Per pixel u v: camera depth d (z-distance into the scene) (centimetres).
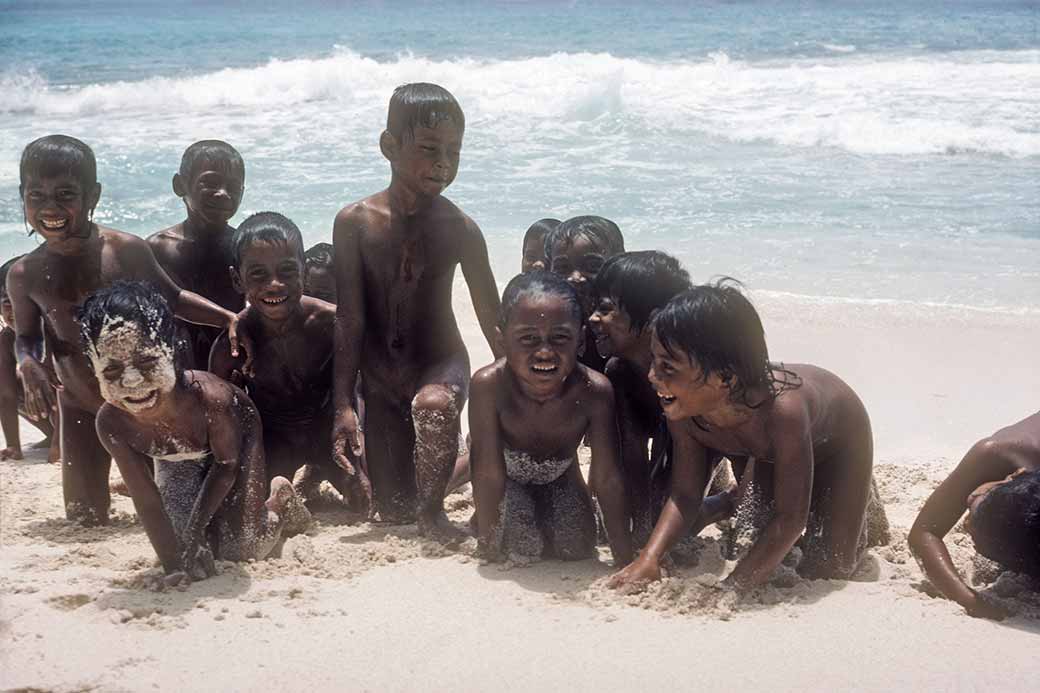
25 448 677
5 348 641
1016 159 1420
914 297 896
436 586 436
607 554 487
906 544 490
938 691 348
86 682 350
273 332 546
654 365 414
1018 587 433
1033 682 354
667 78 2016
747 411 418
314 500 573
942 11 3962
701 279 940
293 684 350
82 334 418
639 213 1167
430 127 515
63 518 537
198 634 385
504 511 468
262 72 2119
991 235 1070
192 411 444
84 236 518
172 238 628
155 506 441
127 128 1728
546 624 397
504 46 2975
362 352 542
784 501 422
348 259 531
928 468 602
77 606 414
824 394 441
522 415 465
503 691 346
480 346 808
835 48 2678
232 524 462
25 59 2841
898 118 1616
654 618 402
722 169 1380
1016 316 841
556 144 1529
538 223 647
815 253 1019
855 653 374
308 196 1238
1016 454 438
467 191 1266
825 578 450
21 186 514
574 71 2066
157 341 416
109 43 3316
